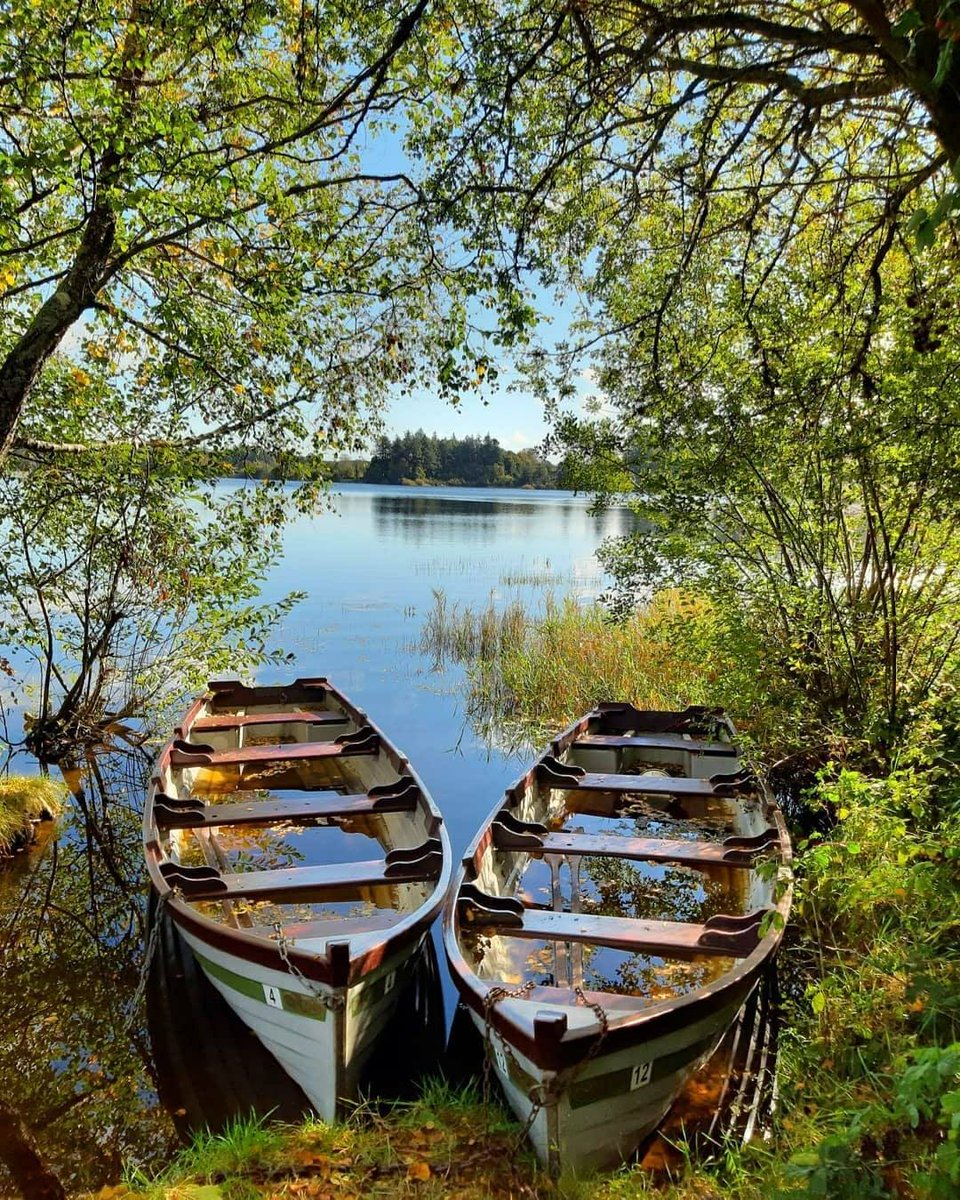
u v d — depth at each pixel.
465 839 7.12
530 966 4.54
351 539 33.16
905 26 2.18
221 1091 4.01
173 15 4.23
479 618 15.47
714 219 6.01
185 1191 3.02
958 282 4.86
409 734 10.09
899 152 4.68
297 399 7.34
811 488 6.48
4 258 5.68
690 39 4.66
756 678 6.74
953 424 4.91
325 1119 3.70
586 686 11.10
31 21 4.05
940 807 4.38
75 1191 3.40
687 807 7.31
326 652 14.00
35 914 5.98
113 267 5.74
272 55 5.55
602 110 4.57
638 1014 3.24
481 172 4.51
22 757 9.28
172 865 4.89
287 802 6.12
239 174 5.56
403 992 4.44
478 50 4.08
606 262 5.60
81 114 4.58
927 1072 1.98
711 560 7.03
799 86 3.86
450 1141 3.35
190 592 8.41
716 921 4.18
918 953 3.68
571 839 5.54
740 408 6.12
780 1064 3.78
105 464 8.09
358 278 5.97
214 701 9.88
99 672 9.63
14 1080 4.13
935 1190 2.13
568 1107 3.13
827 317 5.61
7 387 5.69
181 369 6.67
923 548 5.95
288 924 4.90
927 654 6.29
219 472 8.38
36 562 9.09
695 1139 3.47
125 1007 4.76
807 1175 2.38
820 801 5.30
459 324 4.80
